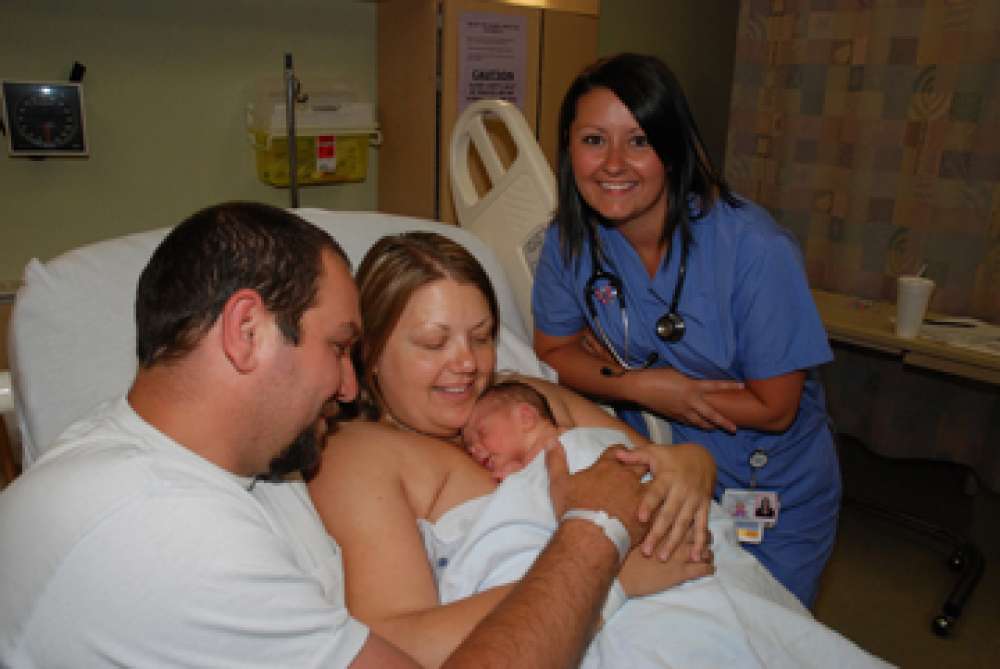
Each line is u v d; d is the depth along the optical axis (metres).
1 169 1.99
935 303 2.85
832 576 2.60
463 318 1.24
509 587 1.01
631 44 3.20
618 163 1.40
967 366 2.22
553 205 1.82
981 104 2.64
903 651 2.25
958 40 2.64
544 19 2.44
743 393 1.58
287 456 0.89
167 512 0.74
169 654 0.72
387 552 1.04
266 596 0.74
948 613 2.34
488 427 1.33
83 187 2.11
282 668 0.75
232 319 0.79
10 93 1.92
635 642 1.10
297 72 2.37
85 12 2.00
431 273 1.23
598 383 1.71
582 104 1.43
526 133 1.85
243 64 2.27
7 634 0.74
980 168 2.68
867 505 2.85
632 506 1.07
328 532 1.07
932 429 3.02
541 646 0.83
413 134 2.43
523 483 1.19
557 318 1.79
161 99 2.17
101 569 0.71
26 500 0.76
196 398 0.80
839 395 3.24
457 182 2.05
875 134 2.87
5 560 0.75
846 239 3.01
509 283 1.86
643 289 1.62
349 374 0.94
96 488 0.74
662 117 1.37
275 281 0.81
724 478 1.73
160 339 0.80
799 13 2.97
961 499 3.06
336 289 0.87
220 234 0.81
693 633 1.12
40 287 1.36
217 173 2.32
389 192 2.59
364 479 1.12
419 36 2.32
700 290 1.55
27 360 1.33
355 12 2.44
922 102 2.75
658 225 1.53
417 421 1.28
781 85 3.11
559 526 1.03
